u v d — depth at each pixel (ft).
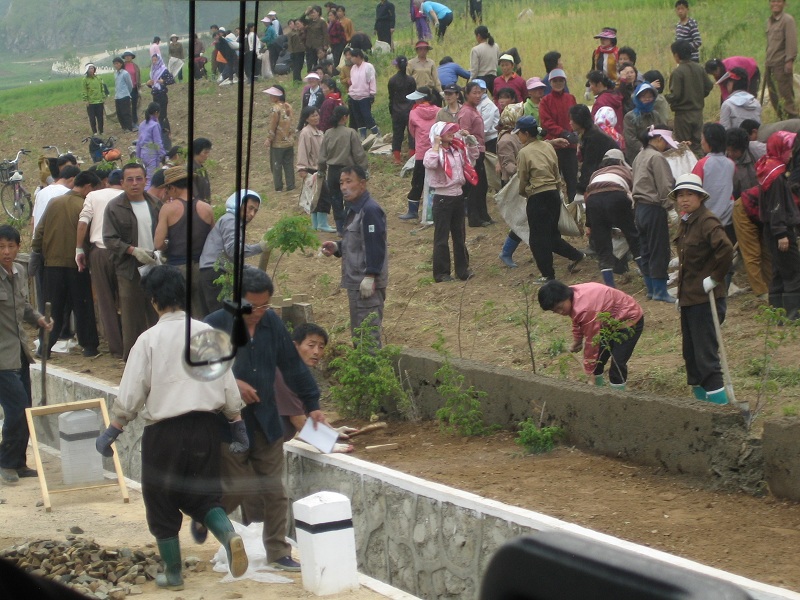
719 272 31.68
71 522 31.17
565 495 27.12
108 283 45.52
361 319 38.75
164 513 23.57
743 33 83.76
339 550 23.88
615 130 56.54
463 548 25.89
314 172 63.57
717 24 87.76
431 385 36.37
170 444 22.50
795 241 40.47
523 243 58.29
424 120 64.34
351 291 38.70
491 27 96.48
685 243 32.32
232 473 23.12
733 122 53.93
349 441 34.88
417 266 57.57
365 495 28.94
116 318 46.03
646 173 44.75
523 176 49.57
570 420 31.35
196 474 22.75
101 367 45.98
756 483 26.35
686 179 32.19
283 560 24.81
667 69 78.38
